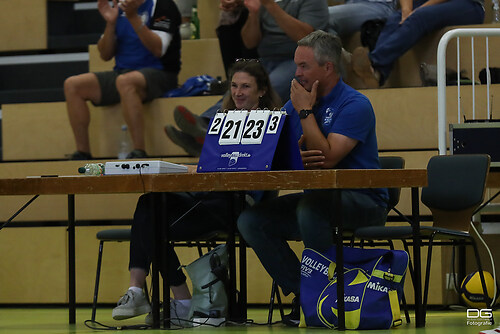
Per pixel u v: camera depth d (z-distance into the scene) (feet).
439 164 42.96
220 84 59.72
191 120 54.24
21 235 59.47
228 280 38.01
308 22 57.21
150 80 60.39
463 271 54.03
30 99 67.46
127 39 61.26
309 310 34.68
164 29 60.85
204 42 65.16
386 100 56.29
